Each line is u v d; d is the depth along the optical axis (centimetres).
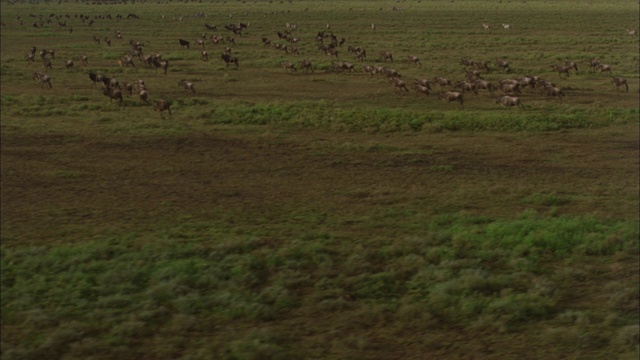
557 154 3619
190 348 1546
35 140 3769
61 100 4956
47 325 1645
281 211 2656
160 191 2909
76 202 2739
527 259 2139
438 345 1580
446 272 2005
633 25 11688
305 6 18875
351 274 2030
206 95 5306
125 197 2814
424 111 4631
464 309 1747
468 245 2267
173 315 1708
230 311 1727
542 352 1542
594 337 1611
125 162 3372
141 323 1630
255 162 3409
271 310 1748
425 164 3406
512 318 1711
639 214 2639
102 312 1697
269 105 4778
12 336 1595
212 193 2891
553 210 2644
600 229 2412
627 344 1571
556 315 1748
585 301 1845
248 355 1477
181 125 4153
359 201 2802
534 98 5206
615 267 2056
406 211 2650
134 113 4534
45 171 3183
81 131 3994
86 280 1919
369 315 1722
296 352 1529
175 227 2442
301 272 2036
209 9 17675
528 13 14912
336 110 4594
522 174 3250
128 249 2186
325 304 1780
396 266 2072
